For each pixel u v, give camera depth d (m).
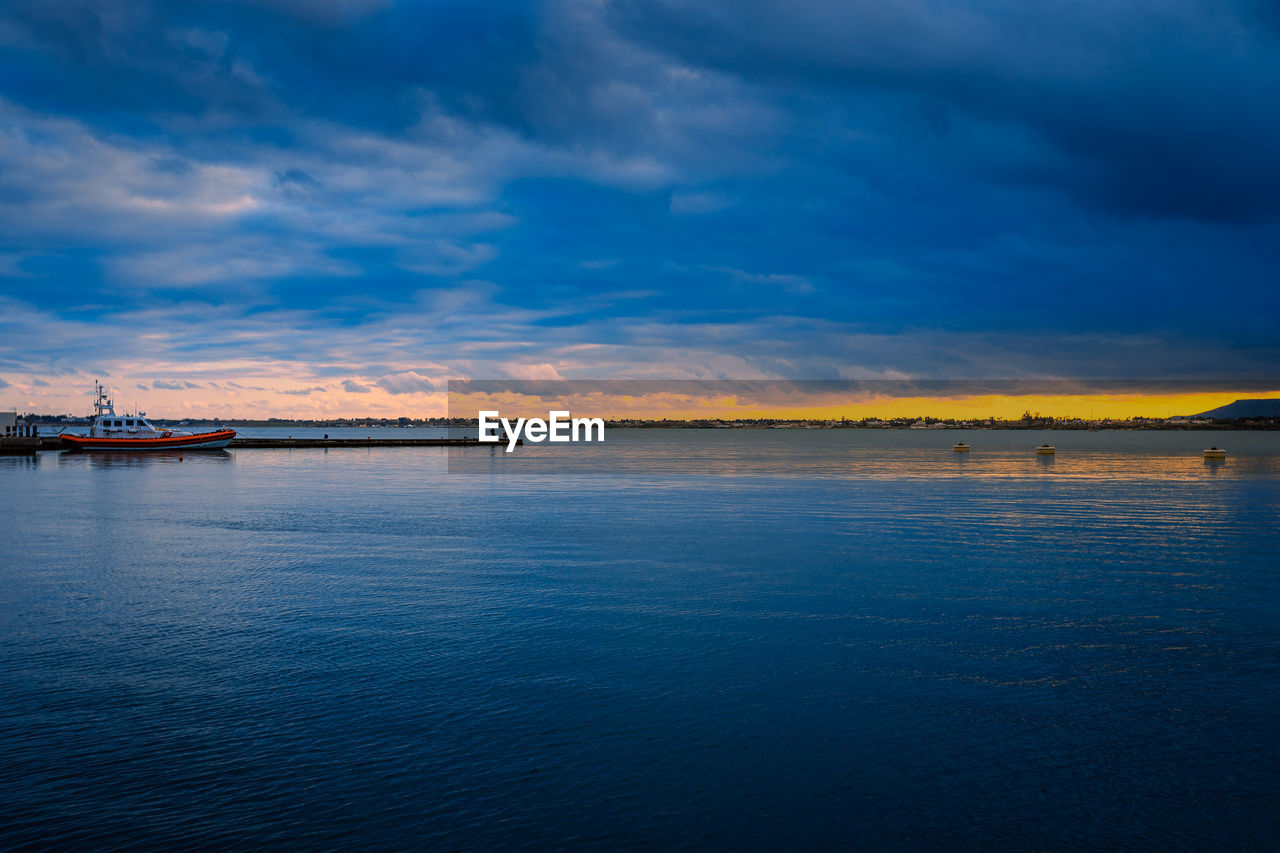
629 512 41.31
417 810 9.41
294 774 10.28
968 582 22.34
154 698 12.95
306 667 14.54
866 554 27.19
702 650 15.62
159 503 45.88
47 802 9.56
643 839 8.85
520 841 8.80
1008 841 8.87
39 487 56.69
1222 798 9.80
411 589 21.42
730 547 28.86
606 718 12.15
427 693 13.18
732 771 10.45
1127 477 69.88
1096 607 19.27
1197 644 16.14
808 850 8.68
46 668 14.48
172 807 9.45
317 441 145.50
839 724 11.97
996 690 13.43
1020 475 72.69
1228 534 32.38
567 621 17.86
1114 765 10.66
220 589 21.39
